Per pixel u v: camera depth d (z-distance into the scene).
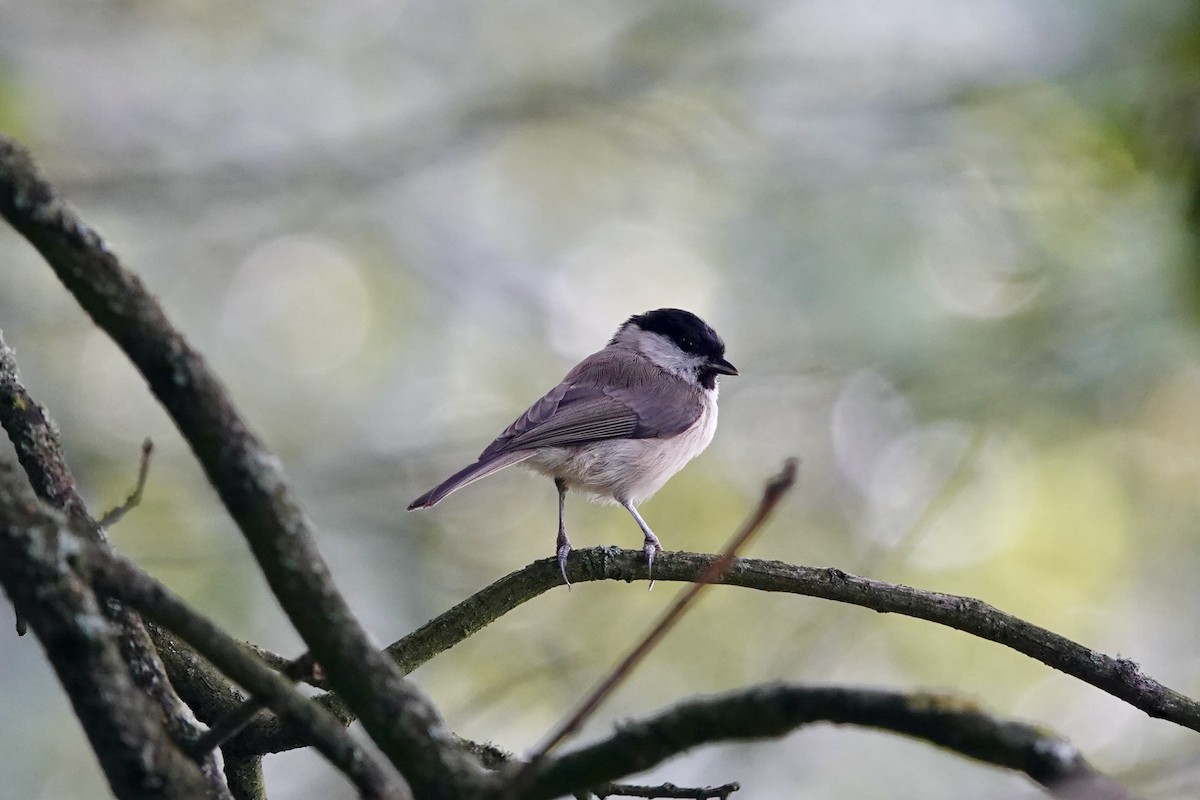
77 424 12.32
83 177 13.38
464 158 14.41
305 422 13.23
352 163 14.16
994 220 12.61
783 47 13.76
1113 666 5.98
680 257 13.80
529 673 11.59
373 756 3.56
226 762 5.24
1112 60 11.46
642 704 11.53
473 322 13.84
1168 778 10.66
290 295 13.88
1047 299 12.23
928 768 11.33
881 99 13.29
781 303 12.80
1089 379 11.93
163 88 14.00
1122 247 11.60
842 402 13.13
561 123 14.49
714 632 11.93
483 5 14.41
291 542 3.61
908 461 12.80
